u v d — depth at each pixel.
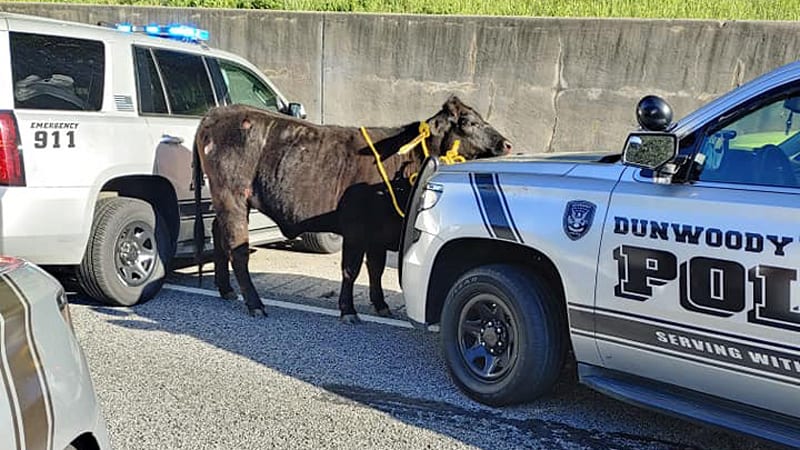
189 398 4.53
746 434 3.44
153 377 4.85
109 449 2.66
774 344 3.26
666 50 10.43
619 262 3.75
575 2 12.73
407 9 13.15
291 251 9.02
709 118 3.64
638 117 3.84
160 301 6.61
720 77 10.27
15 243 5.38
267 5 13.96
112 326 5.88
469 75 11.49
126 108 6.26
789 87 3.44
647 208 3.67
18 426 2.10
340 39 12.13
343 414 4.36
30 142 5.41
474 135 5.77
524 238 4.14
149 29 7.05
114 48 6.23
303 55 12.42
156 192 6.68
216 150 6.12
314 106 12.52
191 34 7.34
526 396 4.33
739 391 3.47
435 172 4.84
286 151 5.95
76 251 5.75
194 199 6.80
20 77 5.48
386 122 12.13
